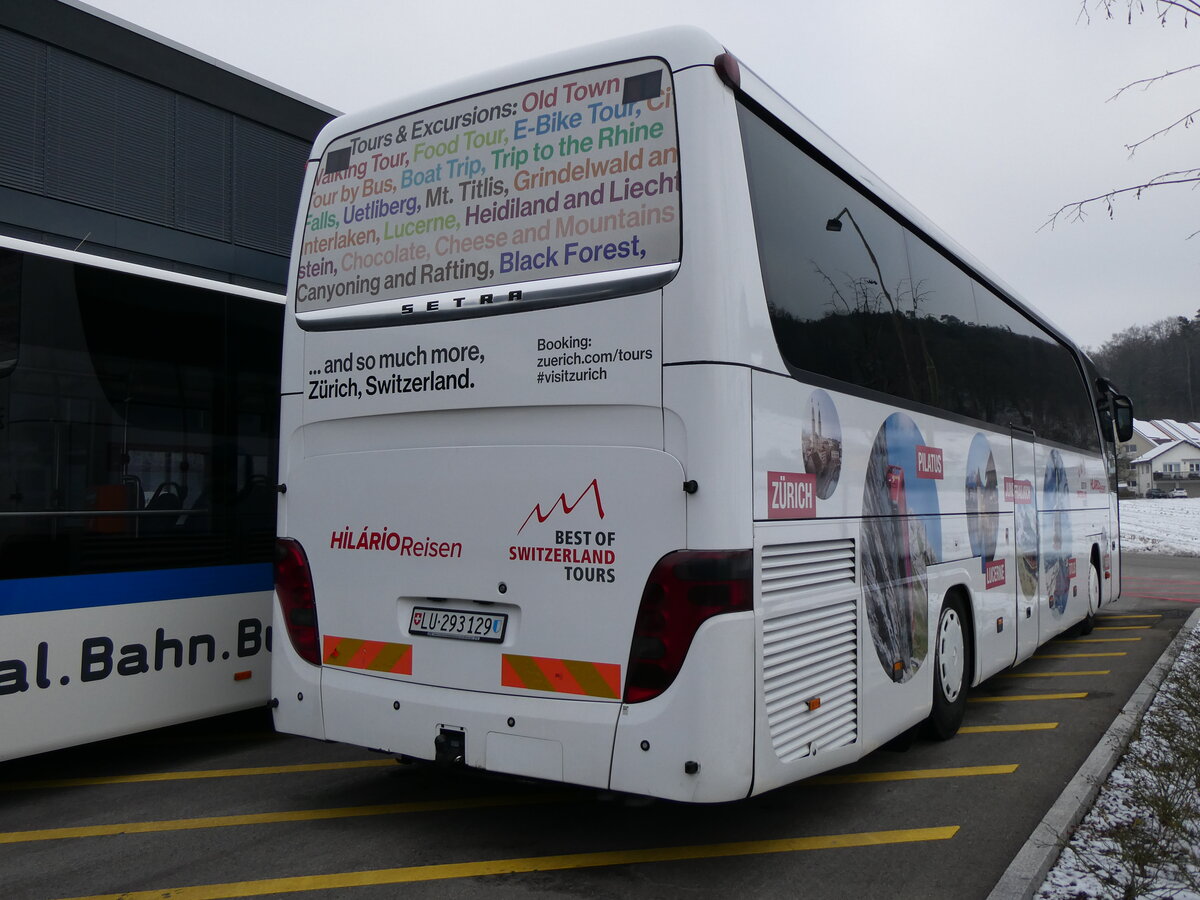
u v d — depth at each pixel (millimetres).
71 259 5438
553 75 4348
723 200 3920
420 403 4520
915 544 5586
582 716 3971
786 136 4562
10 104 13156
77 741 5289
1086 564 10828
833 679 4500
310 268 5027
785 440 4168
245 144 16422
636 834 4734
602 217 4121
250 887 4082
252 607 6324
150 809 5184
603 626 3963
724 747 3740
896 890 4043
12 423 5074
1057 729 6910
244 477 6340
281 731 4906
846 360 4859
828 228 4863
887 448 5266
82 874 4254
